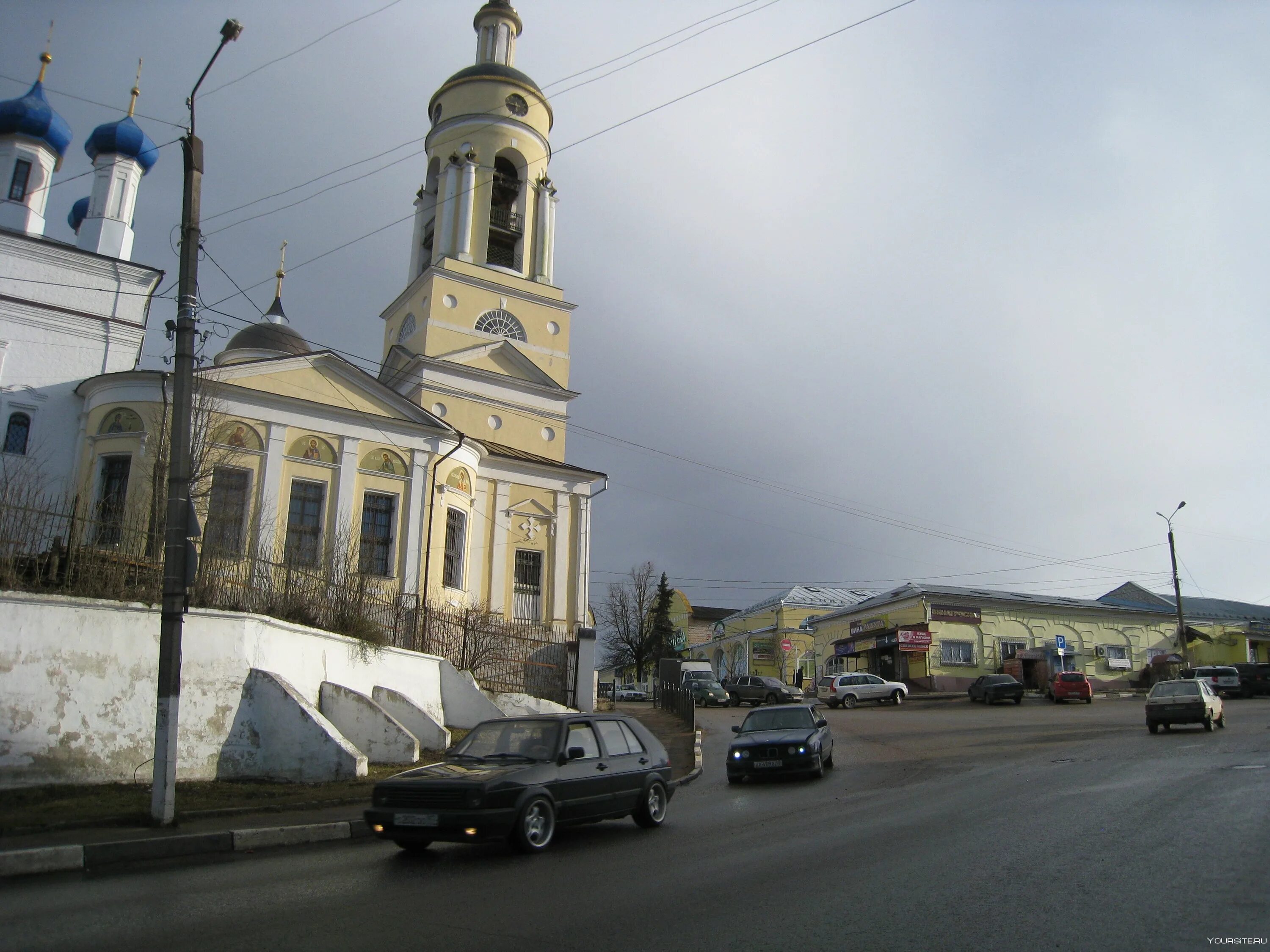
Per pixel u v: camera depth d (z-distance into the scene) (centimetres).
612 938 654
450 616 2636
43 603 1345
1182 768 1611
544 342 3962
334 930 680
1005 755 2081
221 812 1224
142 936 662
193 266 1282
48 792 1268
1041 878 801
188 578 1196
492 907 754
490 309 3859
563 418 3862
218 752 1513
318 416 2802
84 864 969
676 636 7981
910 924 671
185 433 1238
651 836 1153
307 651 1800
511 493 3403
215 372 2648
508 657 2788
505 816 992
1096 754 1978
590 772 1130
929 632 4853
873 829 1118
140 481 2442
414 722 1922
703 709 4550
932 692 4762
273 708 1570
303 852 1076
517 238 4081
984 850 936
